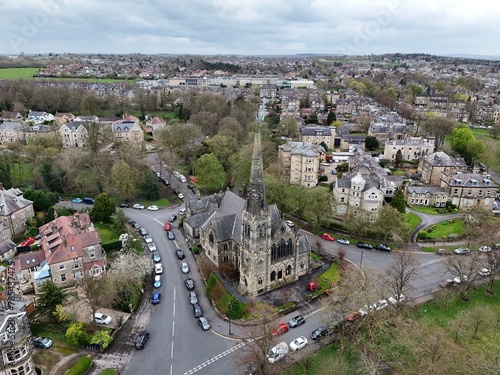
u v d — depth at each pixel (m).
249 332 91.19
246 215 99.19
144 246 130.12
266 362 77.50
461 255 123.81
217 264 116.81
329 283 111.44
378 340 86.38
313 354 85.06
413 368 76.94
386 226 134.88
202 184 174.75
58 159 172.38
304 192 144.50
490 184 168.62
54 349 84.69
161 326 93.69
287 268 111.12
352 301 89.44
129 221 148.50
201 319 94.12
